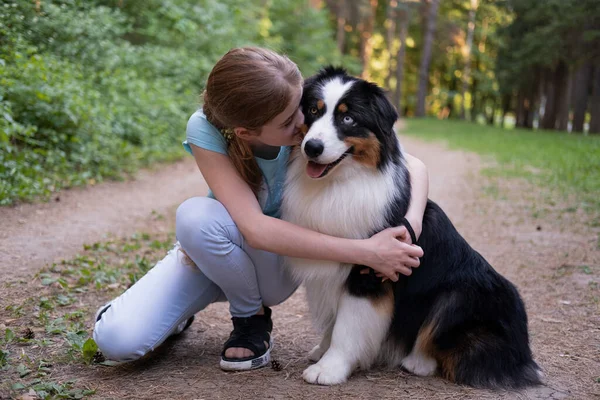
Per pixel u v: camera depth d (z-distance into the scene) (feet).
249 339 9.16
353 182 8.66
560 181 30.37
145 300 8.82
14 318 10.72
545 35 65.36
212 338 10.64
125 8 43.68
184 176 28.96
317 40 84.07
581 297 13.29
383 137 8.70
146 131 31.96
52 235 16.71
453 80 137.28
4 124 20.33
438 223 9.28
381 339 8.87
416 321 9.06
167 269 9.18
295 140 8.71
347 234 8.64
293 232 8.32
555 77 80.64
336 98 8.57
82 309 11.46
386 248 8.23
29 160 22.22
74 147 25.09
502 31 84.17
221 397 7.98
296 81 8.10
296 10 83.35
